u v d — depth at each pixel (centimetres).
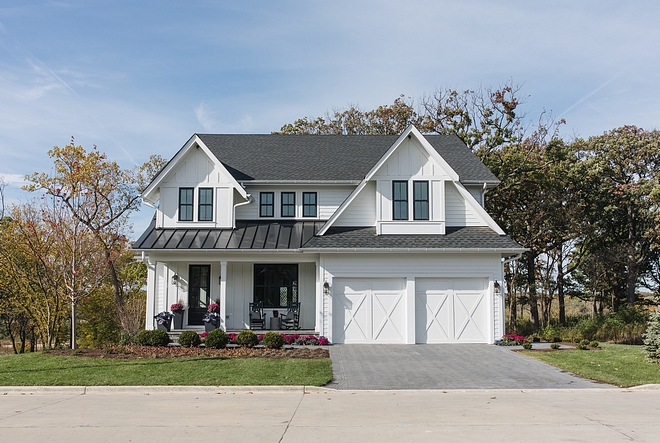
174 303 2450
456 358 1823
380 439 877
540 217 3472
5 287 3019
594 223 3847
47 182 2633
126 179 3366
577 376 1518
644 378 1467
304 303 2498
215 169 2486
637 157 3766
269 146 2897
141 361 1706
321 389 1340
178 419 1034
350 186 2586
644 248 3838
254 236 2386
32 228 2598
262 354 1842
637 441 862
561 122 3875
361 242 2219
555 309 5128
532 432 918
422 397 1267
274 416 1055
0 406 1193
